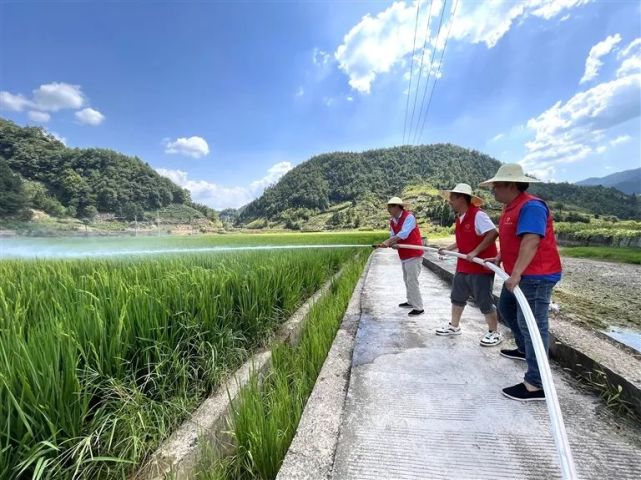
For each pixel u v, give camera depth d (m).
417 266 5.37
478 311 5.58
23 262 6.88
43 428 1.81
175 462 2.16
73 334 2.32
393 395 2.84
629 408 2.50
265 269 5.35
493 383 3.03
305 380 3.29
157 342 2.73
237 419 2.41
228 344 3.56
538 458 2.07
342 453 2.14
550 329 3.79
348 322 4.96
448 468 2.00
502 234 3.05
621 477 1.90
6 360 1.89
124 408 2.25
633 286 8.88
